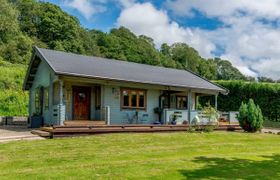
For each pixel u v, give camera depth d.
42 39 69.38
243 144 15.86
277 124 31.31
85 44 68.44
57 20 70.62
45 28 70.00
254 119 22.09
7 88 35.69
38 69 23.75
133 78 20.67
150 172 9.16
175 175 8.96
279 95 31.42
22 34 67.19
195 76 28.42
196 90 24.44
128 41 65.25
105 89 21.27
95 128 17.75
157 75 23.92
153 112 23.56
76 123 18.39
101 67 21.31
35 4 76.56
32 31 70.50
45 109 22.22
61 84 18.11
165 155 12.14
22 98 33.81
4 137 15.22
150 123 23.22
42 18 71.75
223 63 84.19
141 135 17.36
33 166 9.95
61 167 9.67
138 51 61.47
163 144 14.77
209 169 9.81
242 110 22.59
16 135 16.30
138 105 22.78
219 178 8.82
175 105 25.39
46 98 22.28
